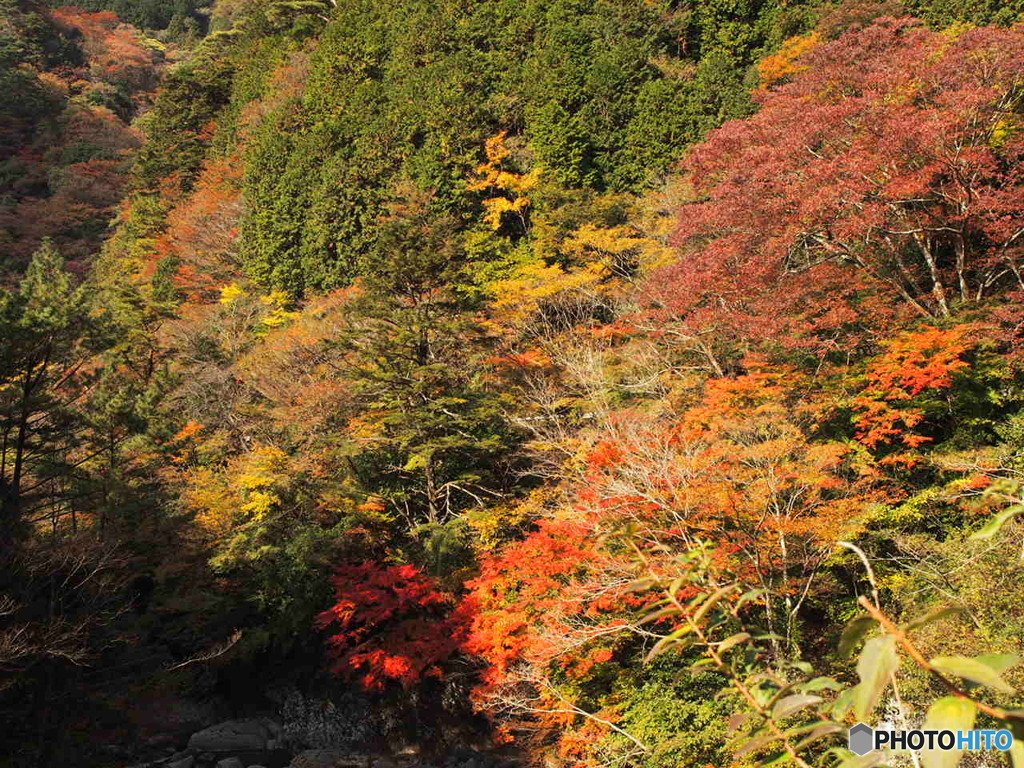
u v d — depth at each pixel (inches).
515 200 1187.9
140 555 684.7
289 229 1349.7
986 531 60.6
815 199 553.9
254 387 973.8
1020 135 598.5
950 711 51.4
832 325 570.9
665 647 78.7
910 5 1077.8
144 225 1838.1
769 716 70.4
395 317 793.6
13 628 509.7
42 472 624.1
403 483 829.8
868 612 61.6
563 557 478.6
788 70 1119.0
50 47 2982.3
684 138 1167.6
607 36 1391.5
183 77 2153.1
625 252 984.3
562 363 772.0
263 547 696.4
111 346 697.6
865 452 515.2
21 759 556.4
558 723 534.0
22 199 2279.8
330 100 1518.2
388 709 700.7
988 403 554.9
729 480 438.6
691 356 754.2
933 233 675.4
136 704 684.1
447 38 1481.3
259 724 708.7
